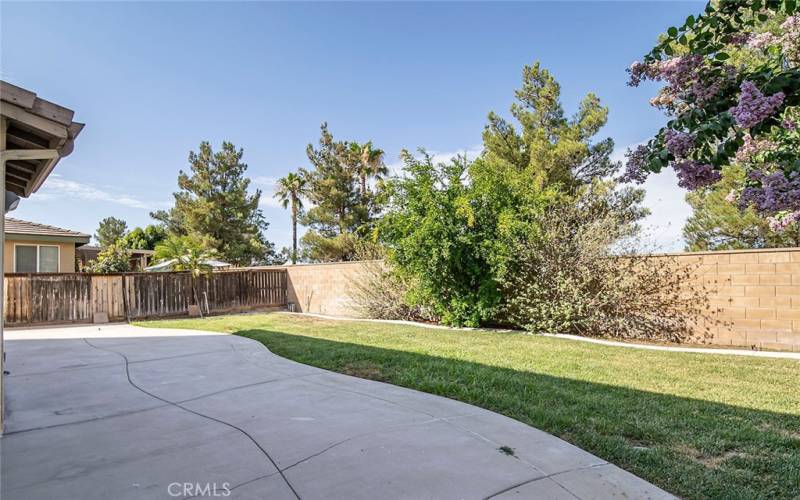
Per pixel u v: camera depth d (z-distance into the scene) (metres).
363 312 13.03
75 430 3.81
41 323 11.93
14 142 4.33
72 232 16.14
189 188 27.56
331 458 3.19
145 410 4.36
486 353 6.98
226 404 4.54
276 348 7.72
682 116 2.51
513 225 9.00
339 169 26.39
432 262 9.62
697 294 8.05
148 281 13.71
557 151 16.23
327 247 25.22
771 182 2.51
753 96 2.15
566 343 7.91
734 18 2.63
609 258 8.70
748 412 4.18
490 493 2.68
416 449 3.34
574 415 4.10
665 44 2.68
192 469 3.04
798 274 7.21
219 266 16.25
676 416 4.07
